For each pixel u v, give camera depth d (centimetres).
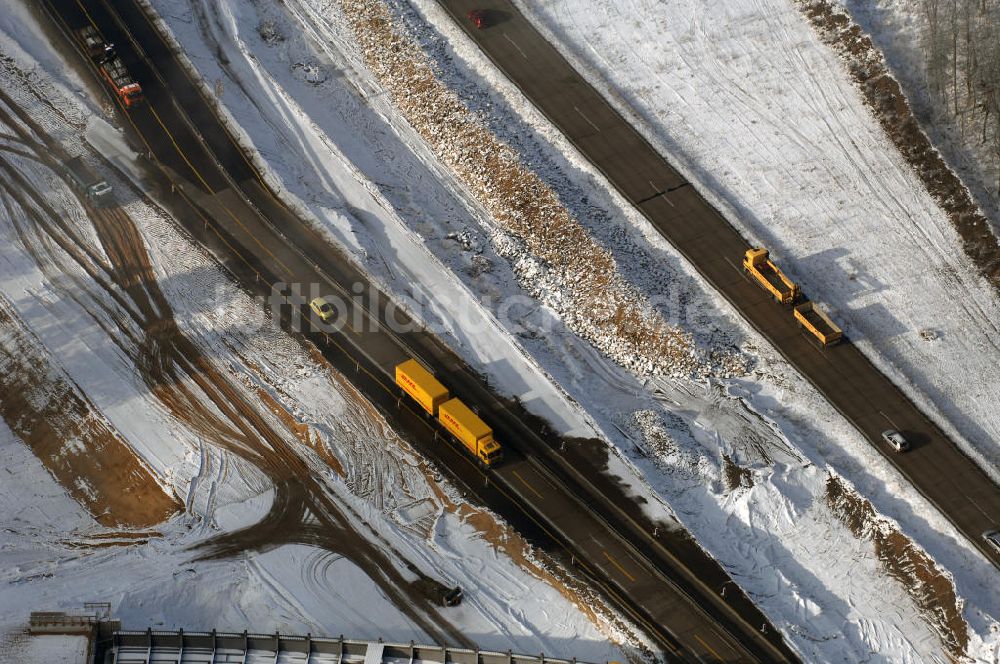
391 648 7819
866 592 8369
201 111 12319
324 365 10044
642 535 8719
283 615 8300
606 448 9362
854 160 11769
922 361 10006
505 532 8762
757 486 9025
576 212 11269
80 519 9119
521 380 9931
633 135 12144
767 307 10444
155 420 9700
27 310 10488
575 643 8094
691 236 11081
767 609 8238
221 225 11238
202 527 8906
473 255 11088
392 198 11612
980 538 8619
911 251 10906
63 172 11656
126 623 8225
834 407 9631
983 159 11719
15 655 7912
